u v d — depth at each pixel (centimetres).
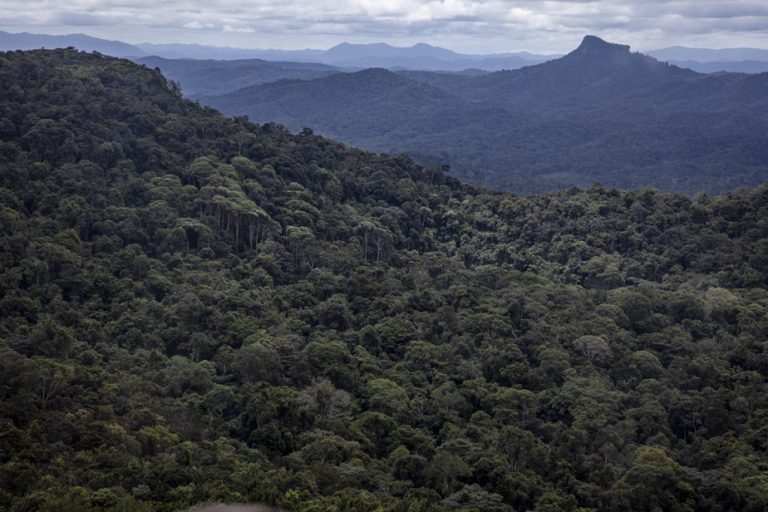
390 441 5747
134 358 6397
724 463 5834
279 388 6088
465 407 6450
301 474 4881
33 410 4966
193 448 5081
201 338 6838
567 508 5038
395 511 4591
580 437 5894
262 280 8606
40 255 7344
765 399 6688
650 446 5875
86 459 4647
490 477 5247
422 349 7306
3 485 4238
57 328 6134
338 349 6869
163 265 8281
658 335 8012
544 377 6994
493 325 7788
